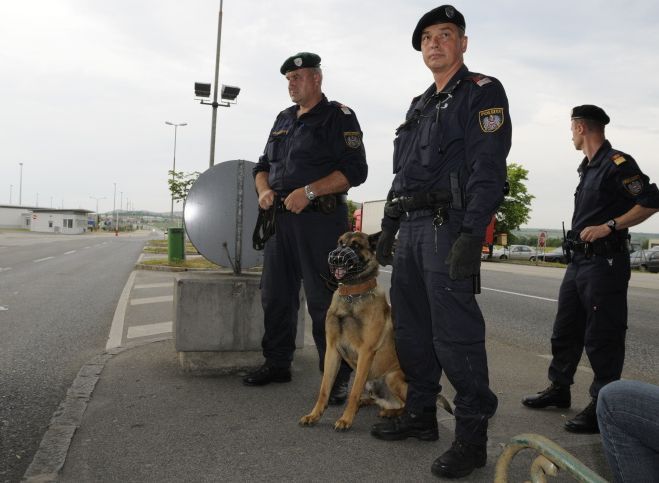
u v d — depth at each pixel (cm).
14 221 8712
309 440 285
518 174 4031
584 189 334
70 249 2488
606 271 312
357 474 248
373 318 310
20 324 621
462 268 239
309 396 357
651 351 579
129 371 403
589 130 334
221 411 324
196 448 270
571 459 149
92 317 679
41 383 390
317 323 367
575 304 339
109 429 290
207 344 394
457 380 254
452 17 267
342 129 360
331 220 359
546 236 3075
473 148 249
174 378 388
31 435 291
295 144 365
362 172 364
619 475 143
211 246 439
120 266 1525
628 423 139
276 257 373
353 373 422
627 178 309
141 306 765
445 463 247
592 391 313
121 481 233
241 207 441
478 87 254
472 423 251
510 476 250
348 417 302
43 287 986
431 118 267
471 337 253
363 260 312
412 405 292
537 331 679
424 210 264
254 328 403
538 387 400
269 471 247
